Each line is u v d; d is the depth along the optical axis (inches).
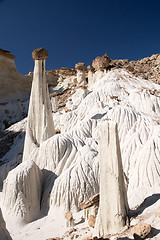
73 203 533.6
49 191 585.6
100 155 327.6
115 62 2162.9
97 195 410.9
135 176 508.1
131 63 2159.2
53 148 661.3
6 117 1545.3
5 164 933.8
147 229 256.4
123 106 858.1
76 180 550.9
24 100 1728.6
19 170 570.6
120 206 308.8
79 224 447.5
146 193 428.5
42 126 793.6
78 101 1245.1
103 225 314.5
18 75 1780.3
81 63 1628.9
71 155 653.3
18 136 1155.9
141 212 317.1
